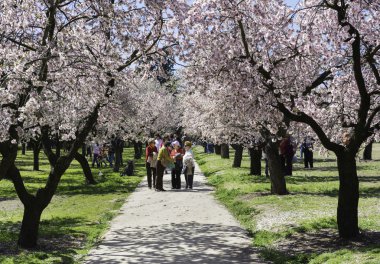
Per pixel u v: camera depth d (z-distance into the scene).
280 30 9.02
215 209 15.32
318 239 10.04
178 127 59.78
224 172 27.38
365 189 17.70
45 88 10.01
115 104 14.29
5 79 8.77
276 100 9.75
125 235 11.81
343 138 11.30
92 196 20.16
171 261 9.11
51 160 11.04
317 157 42.84
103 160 40.66
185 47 9.82
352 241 9.45
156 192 20.23
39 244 10.84
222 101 13.43
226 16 9.28
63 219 14.66
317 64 10.13
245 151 62.03
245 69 9.35
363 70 11.15
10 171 10.33
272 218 12.73
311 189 18.11
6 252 10.03
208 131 24.22
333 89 10.58
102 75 10.61
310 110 10.56
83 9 11.27
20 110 8.67
